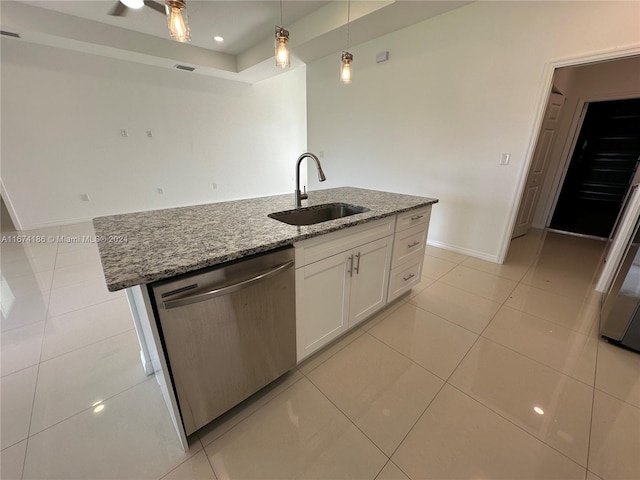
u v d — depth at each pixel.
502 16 2.48
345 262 1.55
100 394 1.40
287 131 6.67
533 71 2.42
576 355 1.65
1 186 3.79
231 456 1.12
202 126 5.40
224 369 1.14
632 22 1.94
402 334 1.85
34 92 3.78
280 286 1.23
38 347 1.73
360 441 1.18
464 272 2.78
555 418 1.26
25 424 1.25
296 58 4.16
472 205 3.09
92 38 3.39
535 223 4.46
